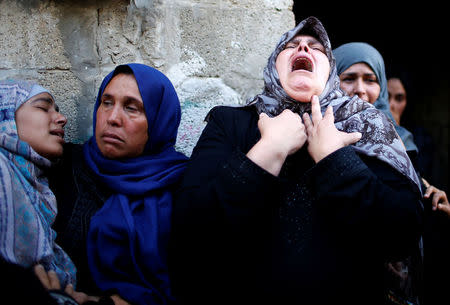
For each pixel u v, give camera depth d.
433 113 3.95
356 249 1.05
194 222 1.05
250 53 1.73
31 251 1.03
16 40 1.44
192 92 1.65
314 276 1.01
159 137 1.31
